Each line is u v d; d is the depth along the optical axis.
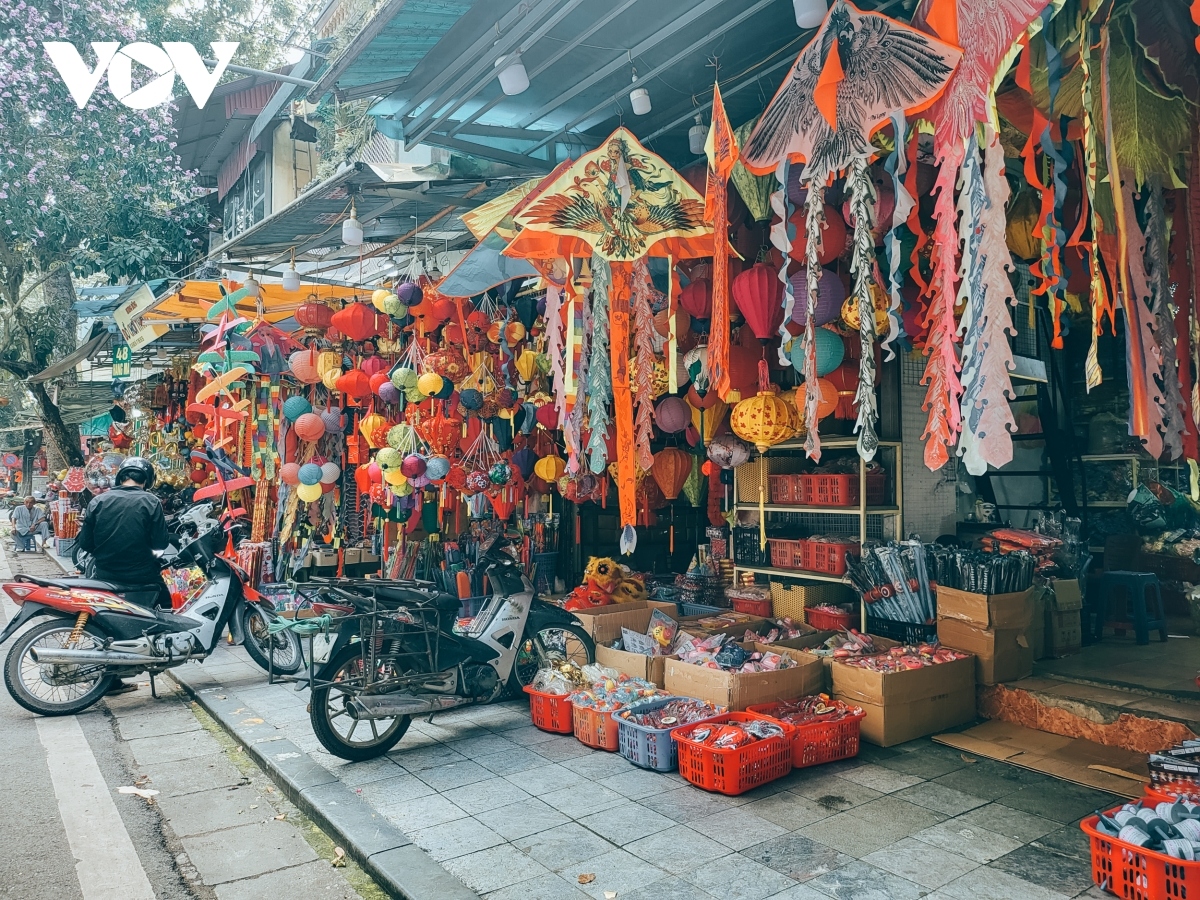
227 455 8.93
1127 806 2.93
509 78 3.81
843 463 5.88
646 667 4.96
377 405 7.17
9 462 37.53
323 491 7.62
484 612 5.30
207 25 16.08
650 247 3.78
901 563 5.13
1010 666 4.74
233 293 6.70
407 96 4.60
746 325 4.49
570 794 3.84
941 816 3.47
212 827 3.73
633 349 4.86
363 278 8.83
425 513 7.38
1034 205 3.42
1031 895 2.82
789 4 3.69
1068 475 6.43
